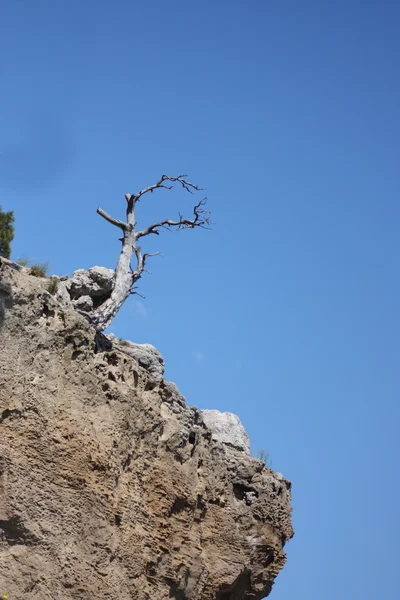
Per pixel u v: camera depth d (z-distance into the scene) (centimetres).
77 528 4216
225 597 5406
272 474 5769
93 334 4559
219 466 5353
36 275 4603
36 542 4056
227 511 5341
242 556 5328
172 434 4947
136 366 4825
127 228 5253
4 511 3972
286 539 5753
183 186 5375
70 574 4144
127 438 4588
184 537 4928
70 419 4306
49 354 4309
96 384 4497
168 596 4766
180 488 4925
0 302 4153
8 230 6138
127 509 4522
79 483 4256
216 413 5878
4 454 4009
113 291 5034
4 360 4109
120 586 4372
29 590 3984
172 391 5159
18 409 4103
